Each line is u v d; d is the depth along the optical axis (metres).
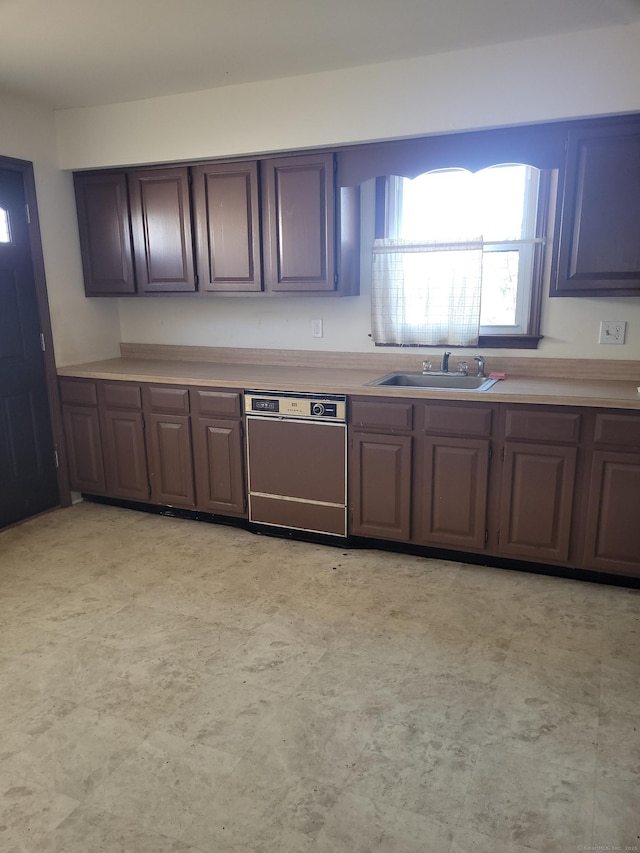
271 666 2.30
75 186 3.88
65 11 2.36
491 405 2.83
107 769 1.82
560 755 1.85
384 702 2.10
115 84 3.24
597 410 2.66
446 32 2.60
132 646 2.44
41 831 1.62
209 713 2.06
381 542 3.28
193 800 1.71
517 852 1.54
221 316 4.01
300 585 2.92
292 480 3.34
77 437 3.92
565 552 2.86
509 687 2.16
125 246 3.81
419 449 3.02
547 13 2.42
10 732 1.98
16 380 3.68
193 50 2.77
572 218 2.81
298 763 1.84
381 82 2.97
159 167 3.60
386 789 1.74
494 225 3.26
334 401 3.13
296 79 3.13
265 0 2.28
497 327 3.37
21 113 3.53
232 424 3.42
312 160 3.23
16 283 3.62
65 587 2.93
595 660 2.31
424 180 3.34
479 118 2.84
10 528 3.67
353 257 3.47
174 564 3.17
